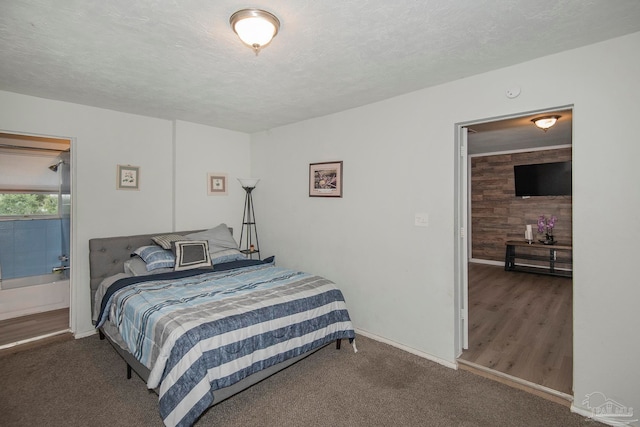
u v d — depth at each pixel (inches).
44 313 150.9
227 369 78.0
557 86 84.2
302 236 154.1
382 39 76.3
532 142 211.2
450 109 103.9
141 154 143.5
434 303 109.0
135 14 65.6
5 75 97.6
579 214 81.1
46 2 61.0
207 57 85.7
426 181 110.1
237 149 176.6
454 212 105.0
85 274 128.8
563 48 81.4
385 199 121.6
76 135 126.2
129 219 140.3
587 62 79.9
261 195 175.9
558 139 200.4
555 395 86.3
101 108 131.8
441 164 106.4
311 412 81.7
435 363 107.0
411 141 113.6
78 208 127.3
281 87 108.3
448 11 65.1
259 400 86.7
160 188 149.6
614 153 76.7
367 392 90.3
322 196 143.3
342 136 135.9
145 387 92.1
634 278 74.7
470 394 89.4
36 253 155.6
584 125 80.4
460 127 107.8
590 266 79.8
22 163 155.1
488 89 95.8
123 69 93.4
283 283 111.1
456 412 81.7
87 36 74.4
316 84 105.7
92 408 82.7
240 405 84.5
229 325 81.2
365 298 129.1
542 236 232.5
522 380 93.0
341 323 110.4
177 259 126.1
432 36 75.1
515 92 90.3
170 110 135.6
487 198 262.5
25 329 131.8
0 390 90.5
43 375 98.3
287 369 102.6
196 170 159.6
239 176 177.8
